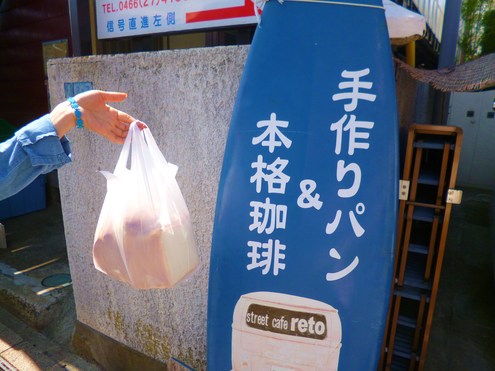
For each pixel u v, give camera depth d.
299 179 1.70
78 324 3.28
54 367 3.16
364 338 1.70
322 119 1.67
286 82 1.70
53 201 6.93
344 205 1.66
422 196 2.62
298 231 1.72
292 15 1.68
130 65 2.44
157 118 2.41
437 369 2.90
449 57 3.98
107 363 3.11
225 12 2.42
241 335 1.86
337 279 1.70
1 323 3.74
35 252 4.97
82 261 3.06
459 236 5.37
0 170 1.25
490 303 3.73
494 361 2.97
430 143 2.21
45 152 1.31
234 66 2.11
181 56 2.23
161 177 1.81
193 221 2.43
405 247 2.35
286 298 1.76
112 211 1.78
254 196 1.78
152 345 2.80
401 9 2.38
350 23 1.62
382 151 1.62
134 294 2.79
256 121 1.75
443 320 3.48
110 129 1.73
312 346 1.76
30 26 6.63
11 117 7.68
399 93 2.68
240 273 1.83
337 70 1.64
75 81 2.74
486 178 7.89
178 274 1.80
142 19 2.78
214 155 2.27
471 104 7.80
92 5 3.03
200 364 2.61
